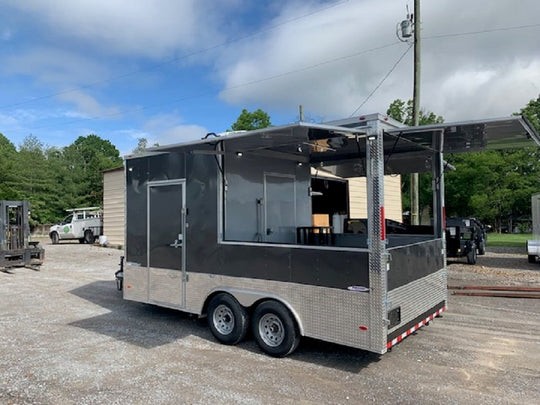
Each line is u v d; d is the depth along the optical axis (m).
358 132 4.07
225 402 3.48
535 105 36.03
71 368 4.29
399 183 17.11
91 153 57.34
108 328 5.81
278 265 4.52
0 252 11.86
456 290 8.02
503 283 8.88
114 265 12.98
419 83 12.82
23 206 12.84
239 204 5.50
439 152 5.76
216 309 5.11
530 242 11.95
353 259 3.98
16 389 3.78
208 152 5.02
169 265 5.63
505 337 5.20
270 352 4.57
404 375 4.02
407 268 4.36
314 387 3.77
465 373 4.06
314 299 4.25
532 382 3.84
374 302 3.84
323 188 9.09
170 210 5.65
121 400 3.54
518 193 30.84
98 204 42.09
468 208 32.16
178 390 3.73
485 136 4.96
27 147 41.31
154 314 6.60
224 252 5.00
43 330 5.74
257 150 5.65
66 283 9.69
